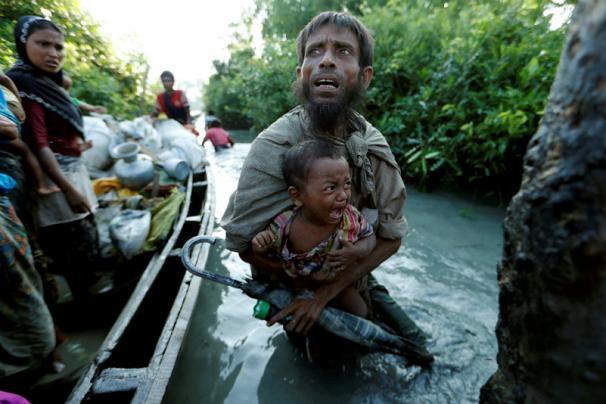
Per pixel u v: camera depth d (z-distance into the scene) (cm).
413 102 489
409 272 258
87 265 228
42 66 189
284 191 137
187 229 285
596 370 55
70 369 187
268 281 162
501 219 357
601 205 51
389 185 148
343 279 146
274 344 187
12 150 177
